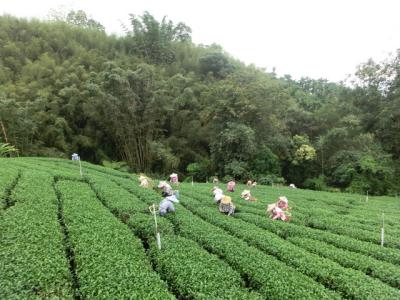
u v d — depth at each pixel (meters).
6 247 9.57
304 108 48.62
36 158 28.78
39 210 13.13
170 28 48.66
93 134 35.66
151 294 7.65
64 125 33.25
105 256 9.46
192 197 20.34
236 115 34.84
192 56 46.59
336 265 10.65
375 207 24.02
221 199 17.08
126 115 33.91
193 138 38.03
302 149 39.03
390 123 40.31
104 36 44.41
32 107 31.77
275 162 36.75
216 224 14.75
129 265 9.06
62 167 25.41
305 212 19.34
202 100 38.16
